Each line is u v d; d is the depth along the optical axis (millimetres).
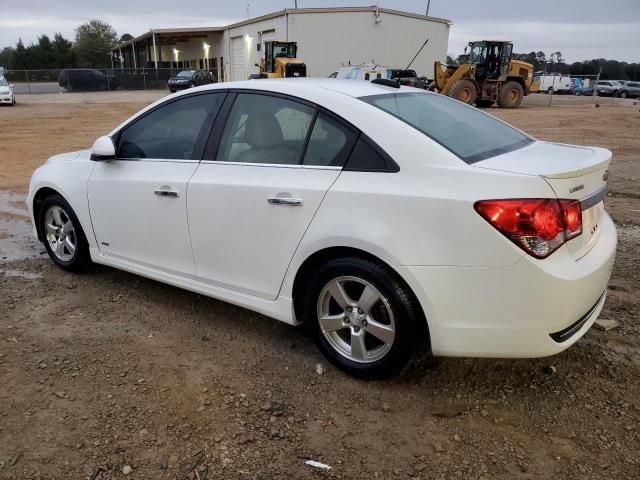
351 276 2943
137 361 3297
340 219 2889
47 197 4656
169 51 63094
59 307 4020
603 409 2861
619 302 4094
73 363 3250
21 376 3102
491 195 2551
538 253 2518
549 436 2666
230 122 3498
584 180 2719
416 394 2994
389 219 2750
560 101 35156
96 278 4582
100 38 93125
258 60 39781
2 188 8406
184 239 3652
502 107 26391
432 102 3535
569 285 2561
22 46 86125
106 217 4125
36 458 2482
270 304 3324
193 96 3732
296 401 2936
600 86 46375
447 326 2705
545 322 2580
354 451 2566
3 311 3930
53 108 24906
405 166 2787
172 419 2766
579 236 2693
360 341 3039
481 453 2553
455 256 2617
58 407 2836
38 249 5324
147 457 2502
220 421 2760
